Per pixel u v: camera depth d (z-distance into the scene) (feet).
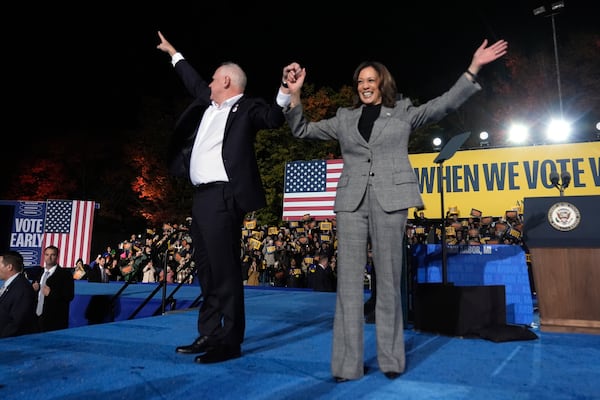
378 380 7.73
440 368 8.57
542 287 12.94
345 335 7.97
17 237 56.80
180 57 12.34
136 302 26.55
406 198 8.15
